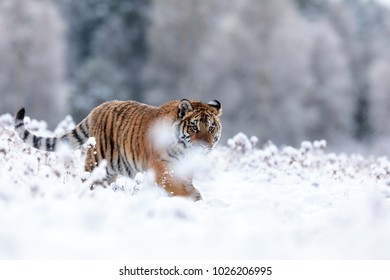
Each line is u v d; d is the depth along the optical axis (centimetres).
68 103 5888
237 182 1338
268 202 997
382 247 670
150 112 1079
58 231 663
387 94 5759
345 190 1199
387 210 1005
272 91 5016
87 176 1011
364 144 5956
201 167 1046
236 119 5009
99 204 792
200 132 1049
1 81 5206
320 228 774
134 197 905
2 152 1023
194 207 914
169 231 716
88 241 644
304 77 5088
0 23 5238
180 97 5941
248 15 5069
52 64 5419
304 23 6047
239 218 845
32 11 5412
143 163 1062
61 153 1043
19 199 788
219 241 689
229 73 5050
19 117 1126
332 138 5806
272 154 1507
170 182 1027
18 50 5303
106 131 1103
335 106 5803
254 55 4994
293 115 5003
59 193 827
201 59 5447
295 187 1263
